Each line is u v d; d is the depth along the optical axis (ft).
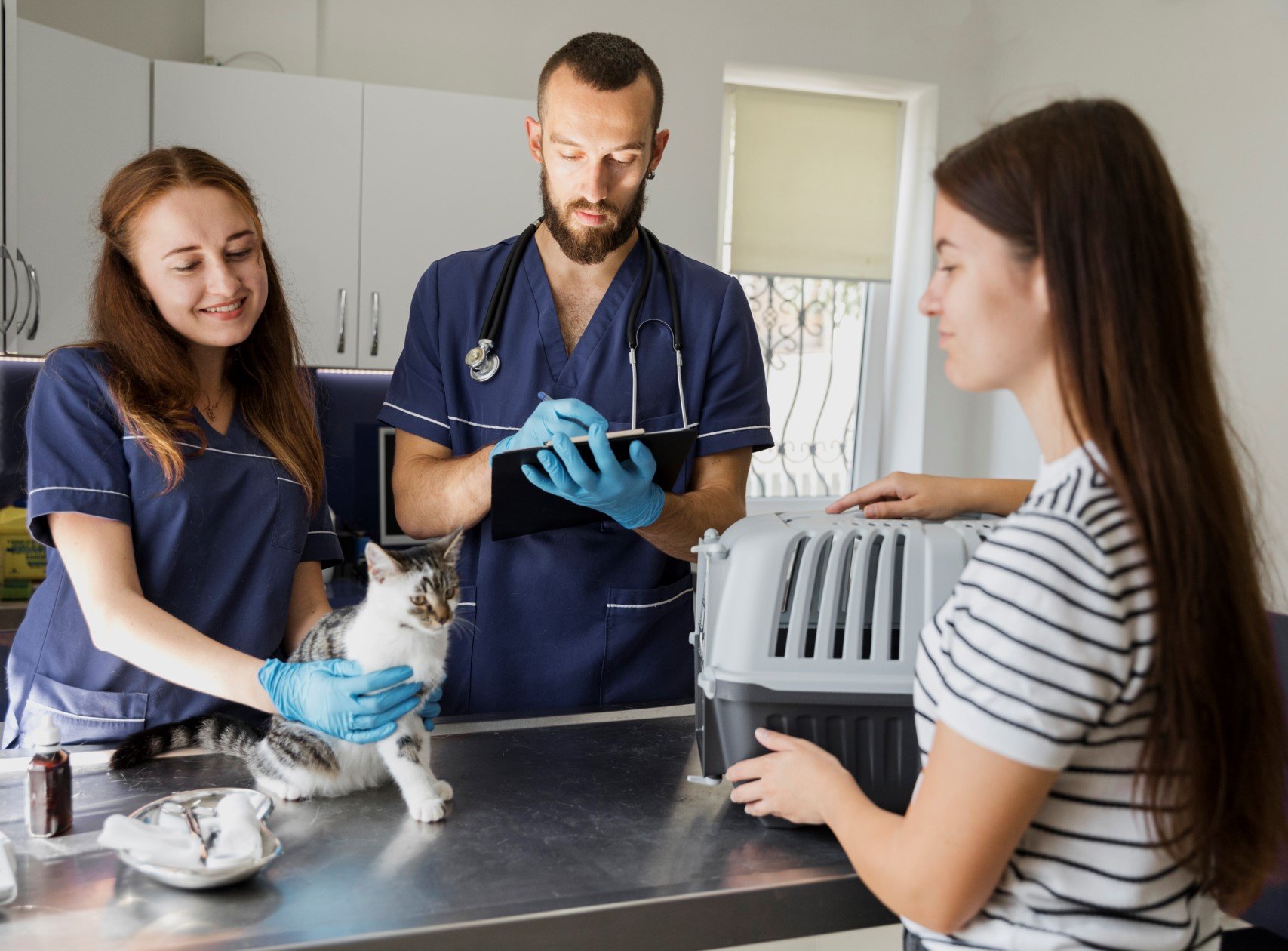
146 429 3.76
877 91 10.85
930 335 10.94
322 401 8.45
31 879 2.72
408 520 4.92
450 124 8.60
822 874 2.84
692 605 5.39
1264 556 2.40
